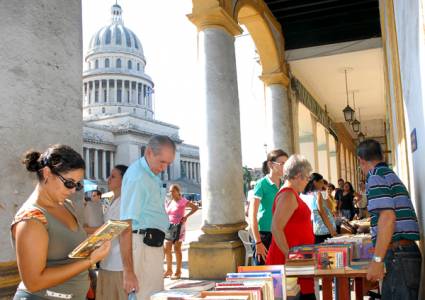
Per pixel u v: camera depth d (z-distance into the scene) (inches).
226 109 300.7
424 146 134.6
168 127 3587.6
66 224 92.5
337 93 635.5
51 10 136.2
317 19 448.8
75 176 89.4
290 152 438.0
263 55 431.2
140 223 135.6
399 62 204.5
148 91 3757.4
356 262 147.6
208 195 296.7
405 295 134.4
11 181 119.6
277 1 406.0
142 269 134.7
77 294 93.5
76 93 142.4
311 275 137.7
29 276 82.9
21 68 125.4
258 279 107.7
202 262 288.4
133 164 139.3
